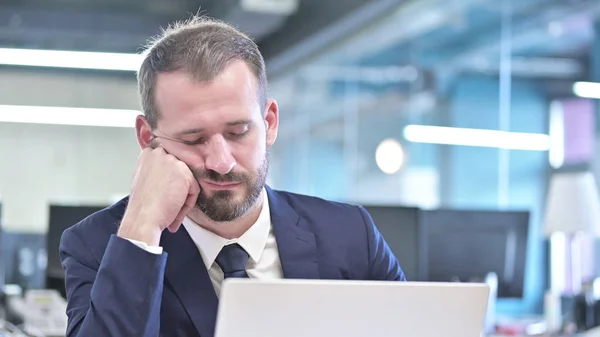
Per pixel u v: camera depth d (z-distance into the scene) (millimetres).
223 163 1333
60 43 8977
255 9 6711
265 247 1527
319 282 1135
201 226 1478
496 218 3555
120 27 8320
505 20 6430
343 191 8906
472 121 8023
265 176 1411
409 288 1168
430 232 3469
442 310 1188
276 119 1477
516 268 3566
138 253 1336
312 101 8922
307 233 1551
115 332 1306
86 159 10539
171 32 1423
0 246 3645
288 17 7426
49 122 10492
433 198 8391
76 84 10523
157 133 1407
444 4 5973
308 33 6992
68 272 1481
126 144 10641
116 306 1314
